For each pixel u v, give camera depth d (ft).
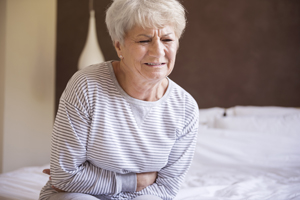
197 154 9.00
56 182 3.88
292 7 10.85
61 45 12.87
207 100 11.60
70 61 12.76
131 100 3.80
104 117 3.72
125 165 3.89
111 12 3.64
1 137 10.28
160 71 3.57
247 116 10.10
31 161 11.40
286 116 9.79
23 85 11.00
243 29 11.26
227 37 11.39
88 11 12.62
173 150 4.23
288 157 8.61
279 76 10.99
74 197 3.72
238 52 11.31
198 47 11.64
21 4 10.78
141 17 3.39
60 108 3.78
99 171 3.91
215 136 9.29
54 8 12.46
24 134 11.09
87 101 3.68
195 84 11.69
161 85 4.02
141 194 4.11
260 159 8.64
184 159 4.25
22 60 10.93
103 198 4.09
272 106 11.04
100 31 12.55
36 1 11.44
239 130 9.76
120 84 3.85
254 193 5.72
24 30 10.95
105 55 12.51
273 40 11.02
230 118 10.13
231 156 8.82
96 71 3.86
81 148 3.74
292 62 10.88
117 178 3.94
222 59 11.45
